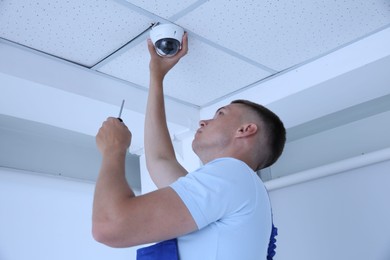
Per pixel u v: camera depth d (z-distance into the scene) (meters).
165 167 1.42
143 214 0.96
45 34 1.56
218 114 1.36
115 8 1.45
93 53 1.69
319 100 2.00
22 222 2.15
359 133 2.42
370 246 1.95
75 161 2.57
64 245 2.27
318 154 2.55
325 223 2.11
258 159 1.30
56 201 2.31
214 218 1.01
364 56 1.73
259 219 1.07
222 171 1.05
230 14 1.52
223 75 1.92
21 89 1.69
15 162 2.30
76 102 1.82
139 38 1.61
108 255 2.43
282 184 2.28
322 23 1.62
